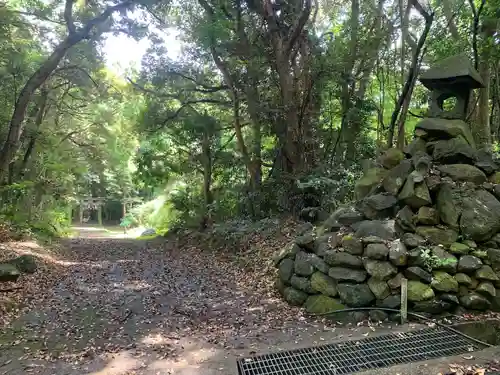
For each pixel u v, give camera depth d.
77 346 3.91
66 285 6.80
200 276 7.66
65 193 15.31
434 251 4.16
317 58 9.38
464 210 4.35
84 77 13.17
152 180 16.12
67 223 18.22
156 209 22.31
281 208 10.17
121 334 4.27
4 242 9.59
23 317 4.86
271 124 10.98
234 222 11.00
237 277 7.23
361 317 4.18
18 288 5.97
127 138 17.70
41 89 12.47
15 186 10.91
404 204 4.73
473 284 4.01
